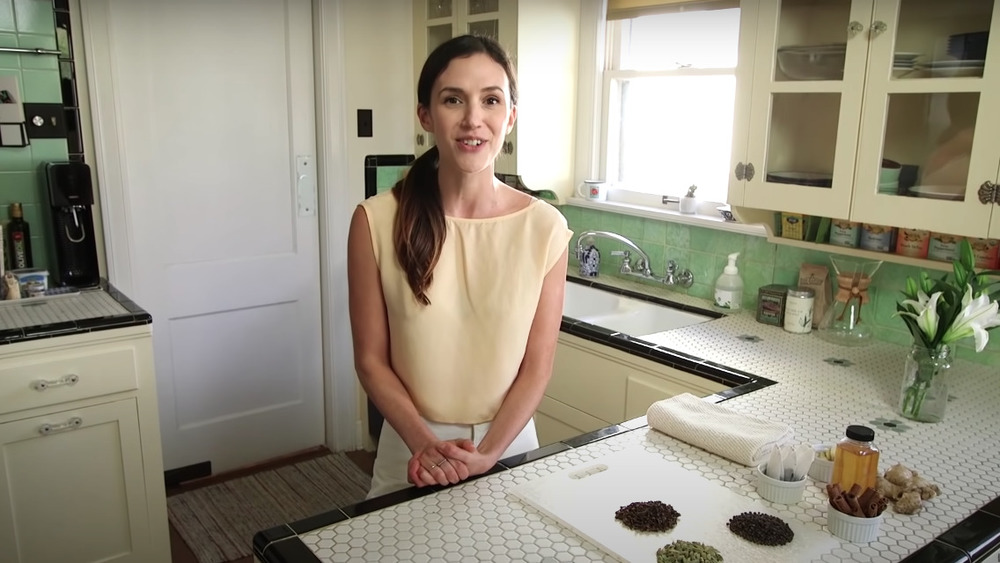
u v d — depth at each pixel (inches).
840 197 76.2
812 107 77.9
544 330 55.9
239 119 114.7
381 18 122.0
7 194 94.1
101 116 101.9
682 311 100.7
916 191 71.0
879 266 84.4
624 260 113.4
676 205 108.3
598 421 88.9
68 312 84.0
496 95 49.8
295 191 121.8
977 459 55.1
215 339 118.6
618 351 84.7
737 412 60.8
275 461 127.9
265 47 115.0
